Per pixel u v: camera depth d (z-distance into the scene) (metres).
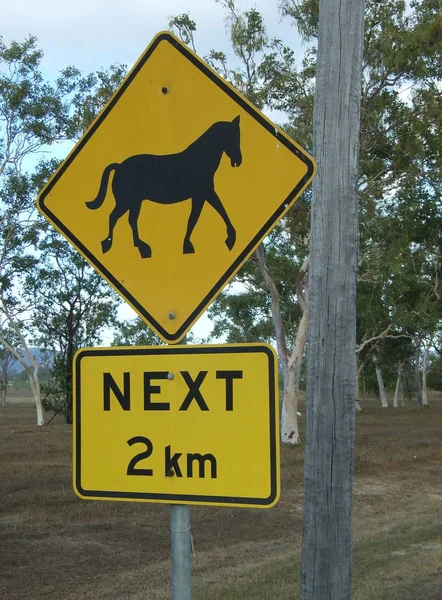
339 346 3.61
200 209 2.41
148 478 2.31
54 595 6.96
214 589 6.98
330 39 3.76
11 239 26.69
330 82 3.74
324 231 3.68
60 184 2.54
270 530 10.27
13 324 31.52
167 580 7.47
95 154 2.53
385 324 33.88
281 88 19.31
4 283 27.84
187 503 2.27
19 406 65.19
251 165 2.39
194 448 2.28
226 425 2.26
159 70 2.49
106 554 8.66
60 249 30.30
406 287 25.97
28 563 8.19
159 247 2.44
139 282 2.44
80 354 2.41
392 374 67.31
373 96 18.44
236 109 2.42
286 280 27.97
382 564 7.75
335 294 3.63
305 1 17.97
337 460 3.58
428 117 18.47
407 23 18.00
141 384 2.35
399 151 18.86
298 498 12.90
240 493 2.22
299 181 2.34
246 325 42.66
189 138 2.45
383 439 24.50
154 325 2.41
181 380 2.31
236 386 2.26
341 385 3.60
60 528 10.02
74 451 2.39
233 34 18.89
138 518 10.71
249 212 2.37
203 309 2.38
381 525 10.55
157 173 2.46
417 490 14.12
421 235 25.72
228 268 2.38
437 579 7.01
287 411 21.27
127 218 2.47
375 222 19.97
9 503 11.65
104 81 20.77
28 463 16.73
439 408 57.34
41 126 24.91
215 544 9.38
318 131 3.75
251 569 7.89
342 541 3.58
